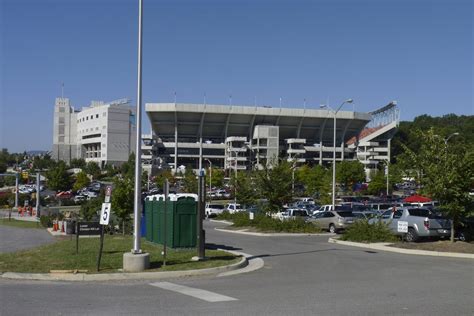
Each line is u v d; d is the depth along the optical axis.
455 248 20.14
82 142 186.88
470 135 111.69
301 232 33.00
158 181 97.69
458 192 20.75
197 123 154.38
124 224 30.30
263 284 12.49
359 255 19.64
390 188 88.56
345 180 88.94
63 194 89.25
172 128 155.75
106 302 10.02
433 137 22.06
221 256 17.19
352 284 12.44
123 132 174.00
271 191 35.62
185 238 19.16
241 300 10.22
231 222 47.66
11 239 29.50
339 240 25.67
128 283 12.71
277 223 33.81
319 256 19.30
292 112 154.75
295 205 61.31
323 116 156.75
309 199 75.38
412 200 49.12
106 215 14.16
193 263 15.46
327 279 13.35
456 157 21.06
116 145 172.62
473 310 9.15
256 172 39.56
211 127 156.75
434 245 21.06
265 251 21.16
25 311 9.12
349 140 173.00
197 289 11.70
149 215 22.94
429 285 12.22
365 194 89.44
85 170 137.88
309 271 15.05
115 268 14.35
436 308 9.33
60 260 15.66
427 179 21.55
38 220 50.66
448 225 22.77
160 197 21.09
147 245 20.75
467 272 14.70
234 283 12.68
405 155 23.97
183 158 154.50
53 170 91.44
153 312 9.03
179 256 16.98
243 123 155.62
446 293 11.02
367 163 150.62
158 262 15.61
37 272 13.82
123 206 29.69
